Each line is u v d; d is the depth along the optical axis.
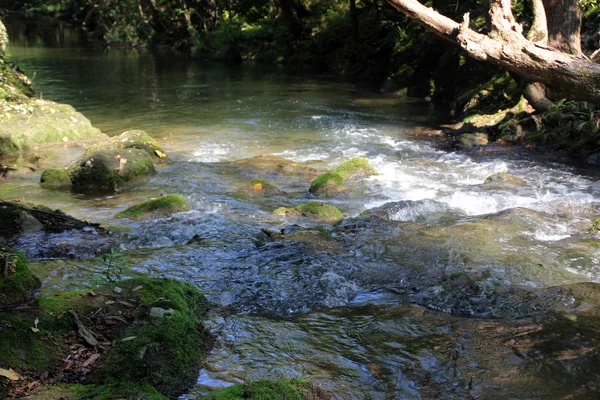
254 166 9.52
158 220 6.70
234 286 4.81
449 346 3.89
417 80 18.59
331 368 3.62
